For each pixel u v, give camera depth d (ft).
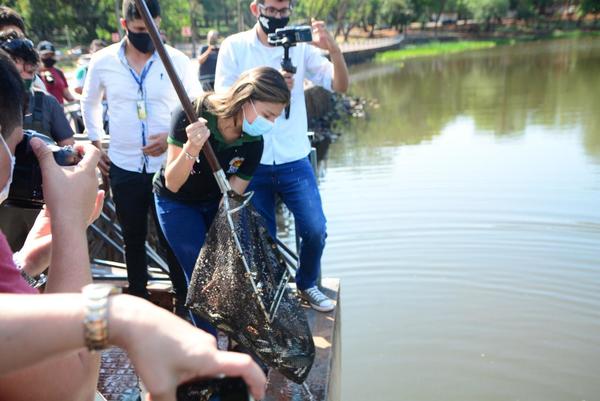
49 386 2.97
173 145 8.04
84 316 2.38
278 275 7.55
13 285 3.02
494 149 41.60
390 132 54.34
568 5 218.18
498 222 27.04
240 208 7.30
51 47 22.31
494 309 20.68
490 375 17.60
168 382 2.41
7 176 3.55
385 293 22.00
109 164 11.72
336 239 26.45
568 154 38.34
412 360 18.33
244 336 7.32
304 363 7.57
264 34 10.72
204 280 7.36
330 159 43.78
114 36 59.93
